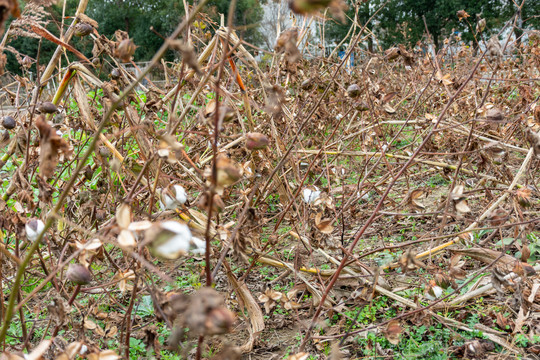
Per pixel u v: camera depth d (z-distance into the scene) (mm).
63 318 1382
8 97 2420
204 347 2154
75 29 1987
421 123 3432
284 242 3338
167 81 2770
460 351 2105
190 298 958
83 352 1444
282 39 1231
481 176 3104
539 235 3100
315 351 2164
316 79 2869
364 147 3318
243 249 1697
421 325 2254
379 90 2814
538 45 3779
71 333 2293
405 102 5125
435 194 4066
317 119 3514
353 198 2670
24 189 1696
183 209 1875
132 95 1964
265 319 2498
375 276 1795
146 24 33906
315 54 4098
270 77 3002
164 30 32406
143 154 1910
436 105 4184
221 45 2104
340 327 2232
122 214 1088
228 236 1723
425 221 3533
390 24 29672
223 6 19375
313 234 2090
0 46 1845
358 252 3078
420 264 1641
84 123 2365
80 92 2062
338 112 3877
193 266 3051
